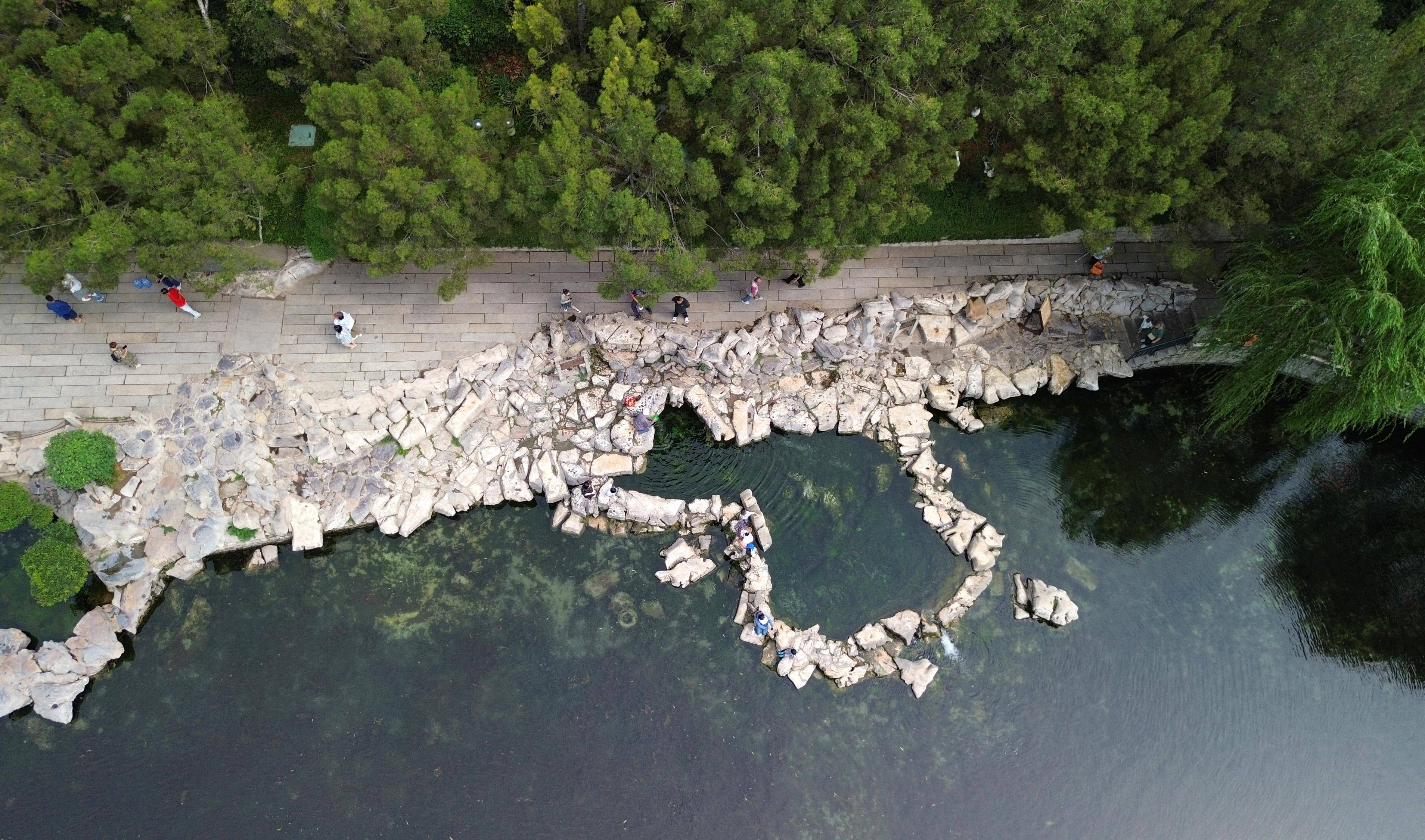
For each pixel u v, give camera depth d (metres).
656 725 42.97
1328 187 42.81
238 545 44.47
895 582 46.78
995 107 43.19
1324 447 51.69
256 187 42.41
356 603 44.47
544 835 40.62
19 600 42.81
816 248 47.22
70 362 44.97
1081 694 45.06
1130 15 41.38
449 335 47.81
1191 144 42.53
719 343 48.78
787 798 42.03
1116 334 52.31
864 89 42.25
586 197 40.38
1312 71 40.78
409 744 41.84
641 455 47.94
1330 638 47.22
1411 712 45.62
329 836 40.03
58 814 39.62
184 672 42.66
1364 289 40.69
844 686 44.19
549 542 46.44
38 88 38.81
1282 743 44.62
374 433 45.78
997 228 51.38
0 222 39.28
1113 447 51.41
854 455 49.72
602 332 48.06
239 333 46.47
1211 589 48.03
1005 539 48.41
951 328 51.12
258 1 44.62
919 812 42.25
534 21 41.72
